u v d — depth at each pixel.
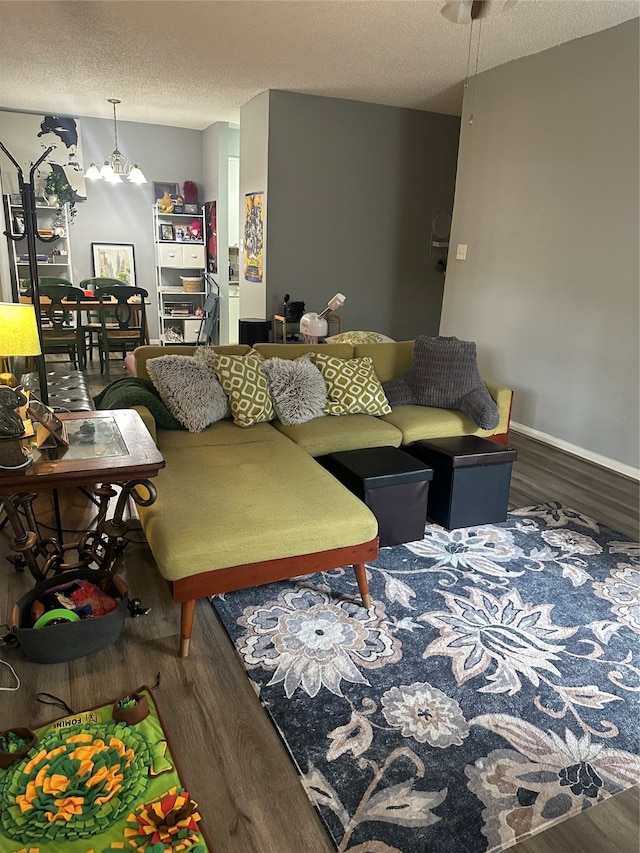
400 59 4.35
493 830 1.40
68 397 3.50
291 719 1.70
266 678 1.85
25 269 7.08
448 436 3.23
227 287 7.51
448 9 2.53
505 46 4.00
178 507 2.08
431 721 1.71
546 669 1.95
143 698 1.66
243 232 6.33
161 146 7.55
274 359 3.23
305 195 5.72
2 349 2.21
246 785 1.48
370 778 1.52
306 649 1.99
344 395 3.28
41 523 2.77
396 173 6.04
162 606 2.19
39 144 6.96
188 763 1.54
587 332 3.95
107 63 4.70
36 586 1.97
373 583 2.41
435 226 6.39
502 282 4.61
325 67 4.61
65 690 1.76
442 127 6.09
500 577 2.49
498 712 1.76
